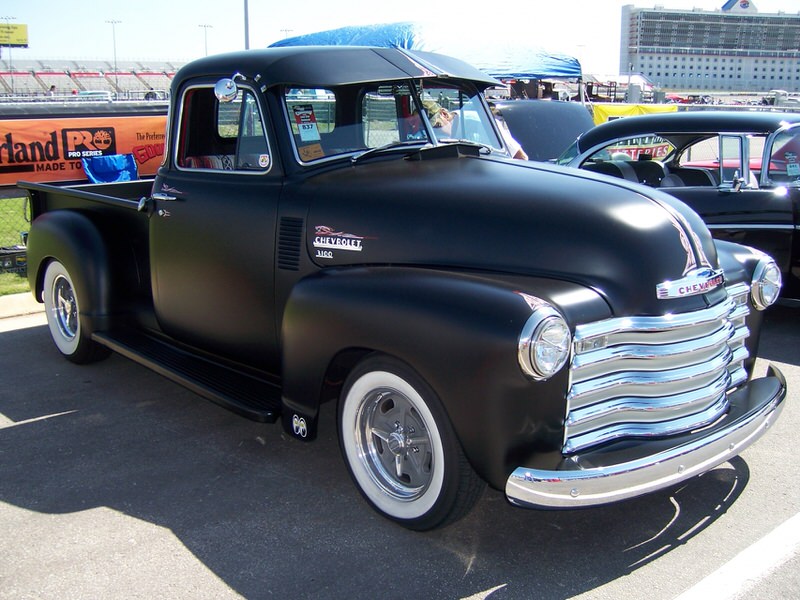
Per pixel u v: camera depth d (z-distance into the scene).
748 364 3.68
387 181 3.56
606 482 2.71
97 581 2.91
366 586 2.86
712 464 3.01
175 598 2.80
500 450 2.75
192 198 4.15
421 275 3.07
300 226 3.66
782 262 6.14
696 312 3.02
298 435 3.48
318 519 3.34
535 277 3.04
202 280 4.18
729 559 2.99
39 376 5.23
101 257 4.89
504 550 3.08
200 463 3.90
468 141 4.11
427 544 3.13
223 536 3.21
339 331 3.14
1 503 3.51
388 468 3.27
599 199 3.18
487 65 15.57
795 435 4.13
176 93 4.24
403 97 4.08
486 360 2.69
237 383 3.98
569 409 2.81
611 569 2.95
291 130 3.79
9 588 2.87
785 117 6.41
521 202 3.23
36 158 9.55
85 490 3.63
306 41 15.95
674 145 7.04
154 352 4.50
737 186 6.30
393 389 3.07
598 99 24.06
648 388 2.95
